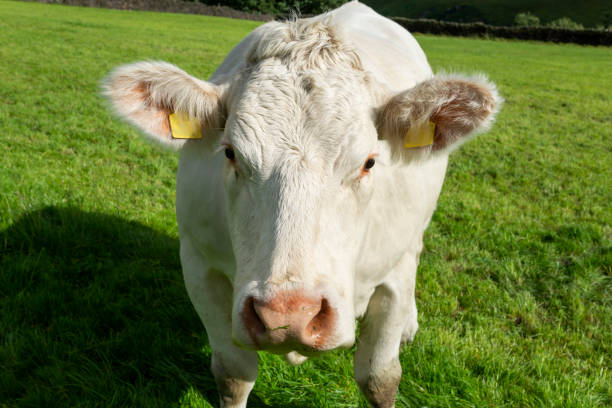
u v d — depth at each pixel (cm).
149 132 216
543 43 3859
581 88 1585
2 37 1540
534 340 375
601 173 755
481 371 336
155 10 3934
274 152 187
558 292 437
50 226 432
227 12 4294
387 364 278
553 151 866
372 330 281
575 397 311
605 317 403
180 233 275
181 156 273
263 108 196
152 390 299
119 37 1914
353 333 186
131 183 575
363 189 199
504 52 2881
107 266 406
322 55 213
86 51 1477
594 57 2823
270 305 166
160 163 656
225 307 267
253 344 179
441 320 386
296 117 193
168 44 1864
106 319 352
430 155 231
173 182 601
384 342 278
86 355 321
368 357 280
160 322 357
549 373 334
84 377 297
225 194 227
